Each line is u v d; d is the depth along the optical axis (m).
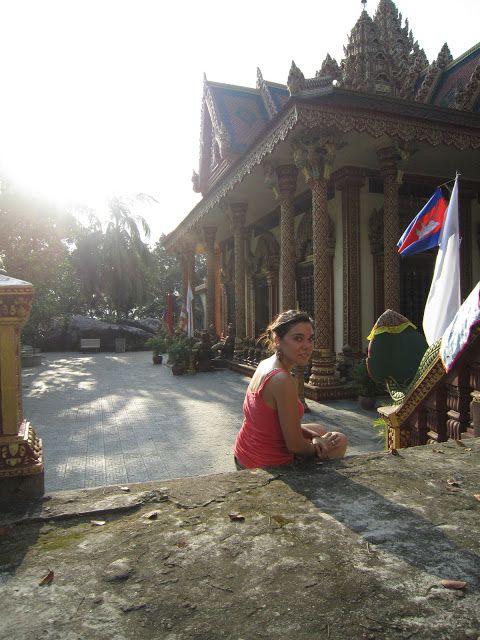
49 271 18.34
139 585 1.36
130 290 31.33
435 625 1.16
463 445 2.79
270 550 1.54
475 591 1.31
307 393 10.26
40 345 28.89
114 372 16.73
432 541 1.60
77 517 1.81
